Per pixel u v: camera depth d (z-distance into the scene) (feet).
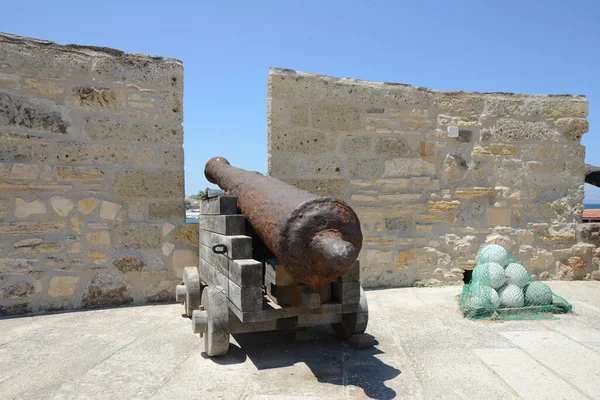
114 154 16.51
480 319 14.34
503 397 8.84
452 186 19.99
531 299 15.21
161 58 17.19
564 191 20.99
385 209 19.33
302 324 11.23
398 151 19.49
